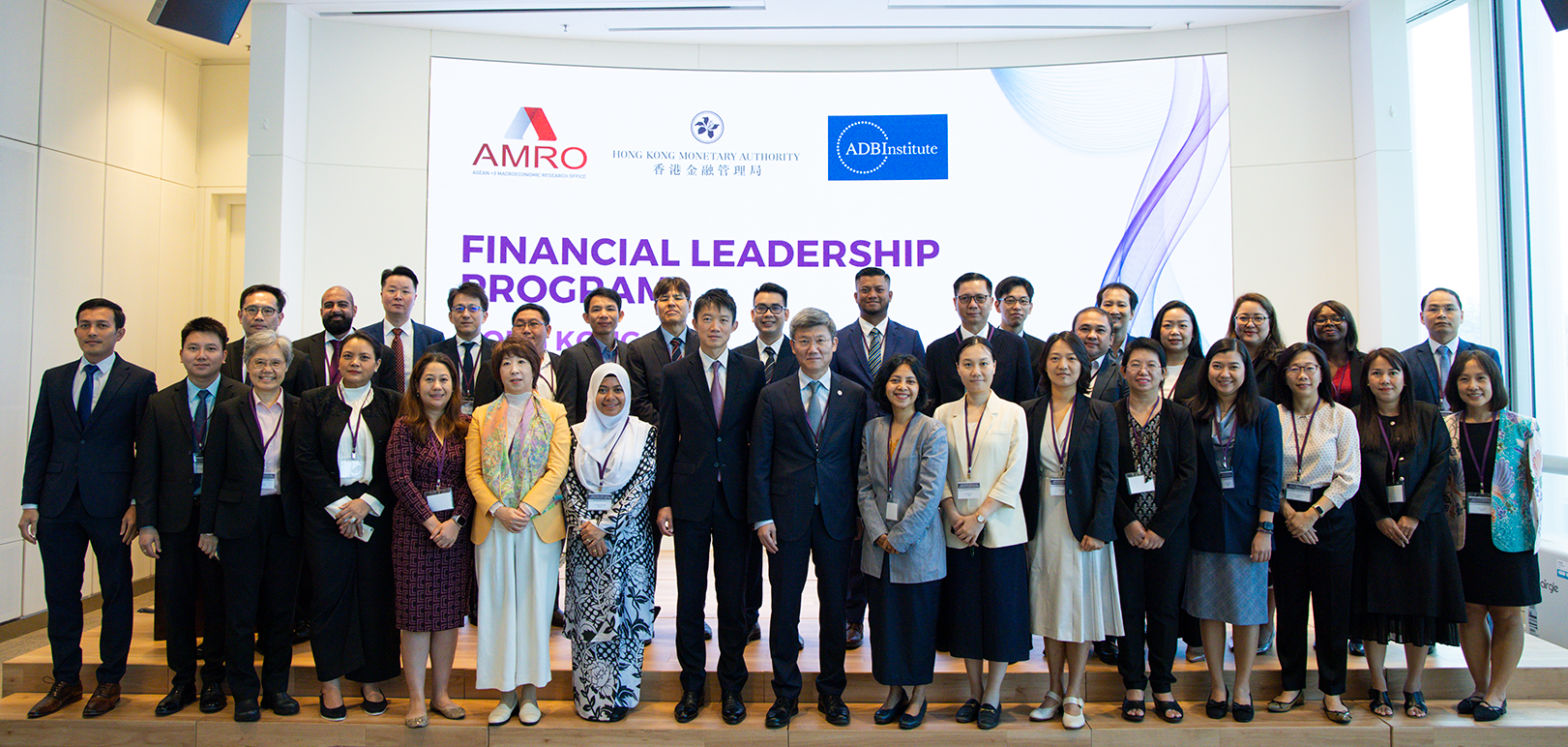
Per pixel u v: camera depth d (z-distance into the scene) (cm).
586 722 307
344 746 305
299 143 536
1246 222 551
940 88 573
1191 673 333
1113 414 307
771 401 302
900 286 570
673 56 574
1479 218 523
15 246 497
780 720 301
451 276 555
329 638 302
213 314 640
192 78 629
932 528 298
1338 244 540
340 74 546
